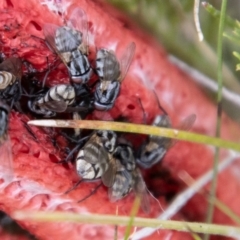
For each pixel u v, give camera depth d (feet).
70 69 0.50
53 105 0.49
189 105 0.56
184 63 0.58
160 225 0.48
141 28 0.57
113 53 0.51
